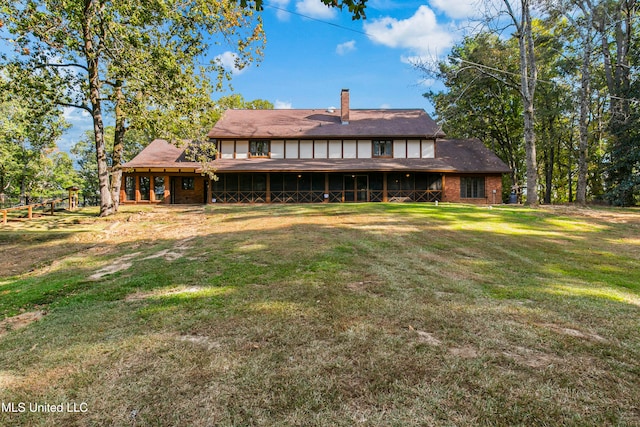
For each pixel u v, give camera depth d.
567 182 33.19
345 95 24.55
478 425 2.11
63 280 6.02
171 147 25.52
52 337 3.49
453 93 25.95
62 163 34.44
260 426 2.12
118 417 2.24
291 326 3.55
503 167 22.73
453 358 2.90
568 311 4.05
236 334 3.40
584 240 9.05
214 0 13.11
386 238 8.79
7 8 10.48
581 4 17.08
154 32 13.66
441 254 7.21
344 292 4.64
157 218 14.06
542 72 23.78
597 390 2.48
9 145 28.81
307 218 12.64
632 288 5.20
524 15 16.67
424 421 2.15
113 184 16.05
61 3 11.30
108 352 3.11
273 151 23.19
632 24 19.16
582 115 17.38
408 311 3.96
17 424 2.21
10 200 32.75
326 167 21.12
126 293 4.97
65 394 2.50
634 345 3.19
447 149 25.20
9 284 6.17
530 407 2.28
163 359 2.95
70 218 14.23
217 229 10.99
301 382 2.57
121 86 13.48
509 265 6.46
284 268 5.93
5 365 2.96
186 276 5.71
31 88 13.05
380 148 23.34
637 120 17.84
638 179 17.72
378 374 2.66
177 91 13.18
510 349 3.08
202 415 2.24
